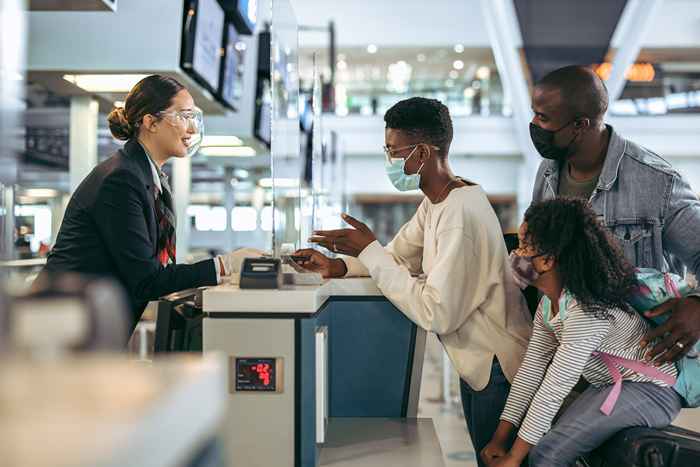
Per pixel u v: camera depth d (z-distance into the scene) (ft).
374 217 83.35
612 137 7.76
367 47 74.49
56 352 1.82
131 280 6.98
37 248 24.52
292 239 8.00
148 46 13.87
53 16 13.82
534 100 7.66
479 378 7.36
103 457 1.24
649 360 6.67
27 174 27.30
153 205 7.42
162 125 7.57
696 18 67.05
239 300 5.86
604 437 6.63
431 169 7.32
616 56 42.73
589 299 6.53
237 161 28.96
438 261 7.04
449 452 14.75
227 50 17.48
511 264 7.20
